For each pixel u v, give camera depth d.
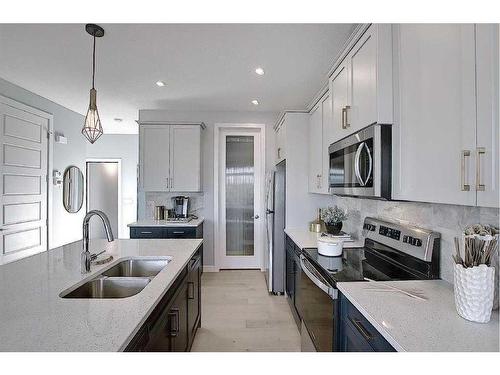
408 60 1.36
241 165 4.55
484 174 0.92
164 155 4.11
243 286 3.77
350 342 1.34
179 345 1.76
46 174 3.93
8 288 1.34
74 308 1.12
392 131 1.50
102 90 3.53
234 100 3.88
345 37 2.26
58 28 2.15
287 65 2.79
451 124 1.07
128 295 1.58
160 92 3.58
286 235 3.27
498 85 0.87
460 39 1.02
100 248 2.24
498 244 1.09
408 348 0.86
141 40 2.32
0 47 2.46
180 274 1.80
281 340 2.46
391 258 1.82
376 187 1.50
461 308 1.06
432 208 1.56
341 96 2.07
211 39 2.31
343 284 1.44
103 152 6.19
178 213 4.21
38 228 3.78
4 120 3.22
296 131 3.37
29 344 0.86
